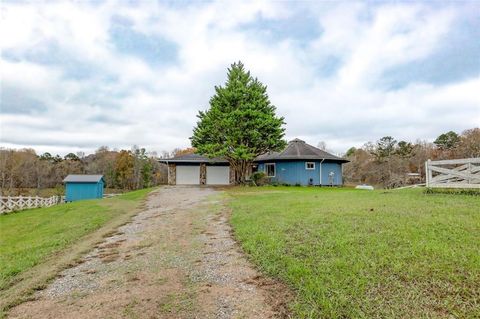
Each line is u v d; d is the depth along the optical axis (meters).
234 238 6.51
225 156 22.25
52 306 3.81
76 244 7.16
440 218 5.99
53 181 46.03
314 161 24.69
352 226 5.89
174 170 27.11
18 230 10.46
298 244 5.21
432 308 3.01
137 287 4.23
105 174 48.41
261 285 4.02
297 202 10.02
